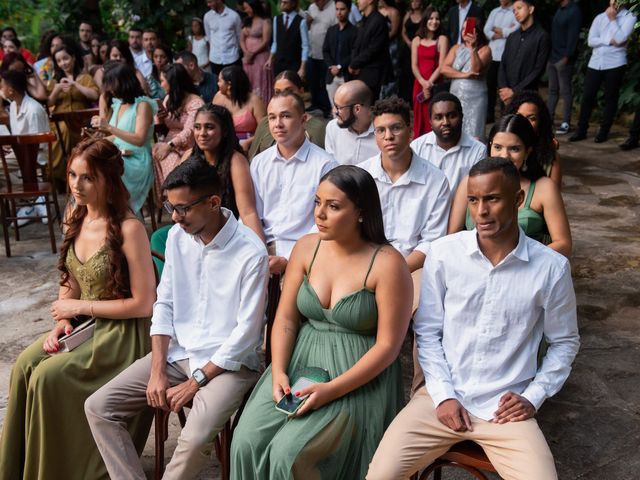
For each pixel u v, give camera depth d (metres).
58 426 2.86
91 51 9.81
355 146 4.38
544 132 3.71
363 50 8.41
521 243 2.48
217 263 2.76
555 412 3.51
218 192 2.72
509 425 2.42
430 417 2.50
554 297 2.47
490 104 10.01
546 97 11.62
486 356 2.53
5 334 4.46
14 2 12.28
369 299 2.55
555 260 2.47
